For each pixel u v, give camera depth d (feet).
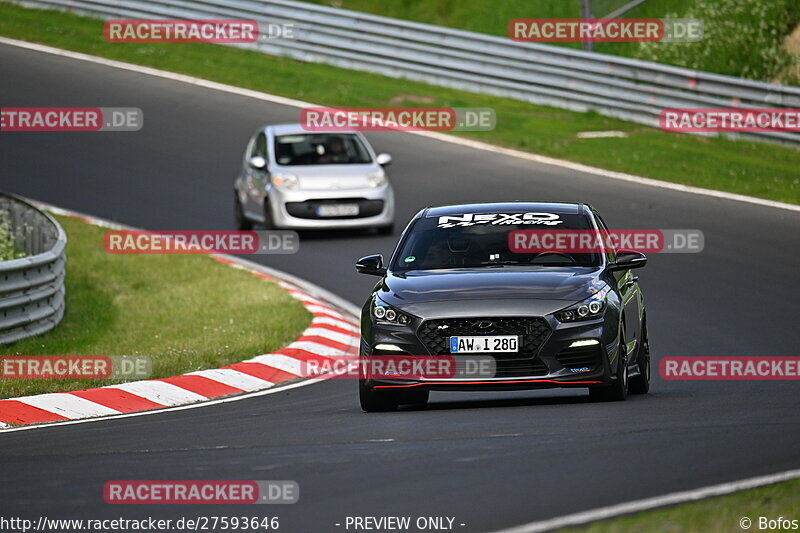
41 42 394.32
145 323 180.75
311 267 219.20
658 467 80.38
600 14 406.00
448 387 110.22
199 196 276.21
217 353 154.40
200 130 323.98
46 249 190.90
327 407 122.11
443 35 367.25
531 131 324.60
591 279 114.83
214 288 202.18
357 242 237.86
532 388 110.22
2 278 156.15
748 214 248.32
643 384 125.08
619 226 239.71
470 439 93.81
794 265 208.54
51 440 106.01
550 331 109.29
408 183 279.49
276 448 94.89
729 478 76.48
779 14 379.14
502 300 110.52
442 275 117.39
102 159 303.48
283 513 73.36
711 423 97.60
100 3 413.39
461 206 130.41
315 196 237.45
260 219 243.60
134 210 264.72
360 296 199.00
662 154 301.02
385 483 79.56
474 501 73.67
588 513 69.15
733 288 193.88
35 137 320.50
